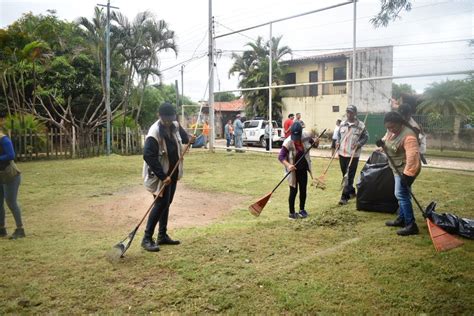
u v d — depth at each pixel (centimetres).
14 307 348
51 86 2283
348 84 2867
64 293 374
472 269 407
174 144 495
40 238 561
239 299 358
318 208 735
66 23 2559
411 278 389
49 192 934
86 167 1396
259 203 596
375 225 580
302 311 337
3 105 2219
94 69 2470
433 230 477
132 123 2320
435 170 1213
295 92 3247
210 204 809
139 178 1147
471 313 326
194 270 420
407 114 577
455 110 2536
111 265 440
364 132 759
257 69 3303
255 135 2569
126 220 677
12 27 2038
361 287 374
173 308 346
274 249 484
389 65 3034
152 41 2436
